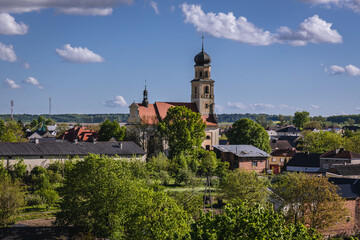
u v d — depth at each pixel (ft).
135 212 187.52
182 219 183.83
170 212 184.96
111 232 206.90
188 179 348.38
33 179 317.42
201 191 320.09
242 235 132.26
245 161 440.45
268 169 480.64
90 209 214.07
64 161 362.74
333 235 268.41
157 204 191.01
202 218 139.23
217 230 132.87
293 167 464.24
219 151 456.04
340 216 246.88
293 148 629.10
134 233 182.91
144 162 382.01
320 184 247.50
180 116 442.91
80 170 227.61
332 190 250.78
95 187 217.36
